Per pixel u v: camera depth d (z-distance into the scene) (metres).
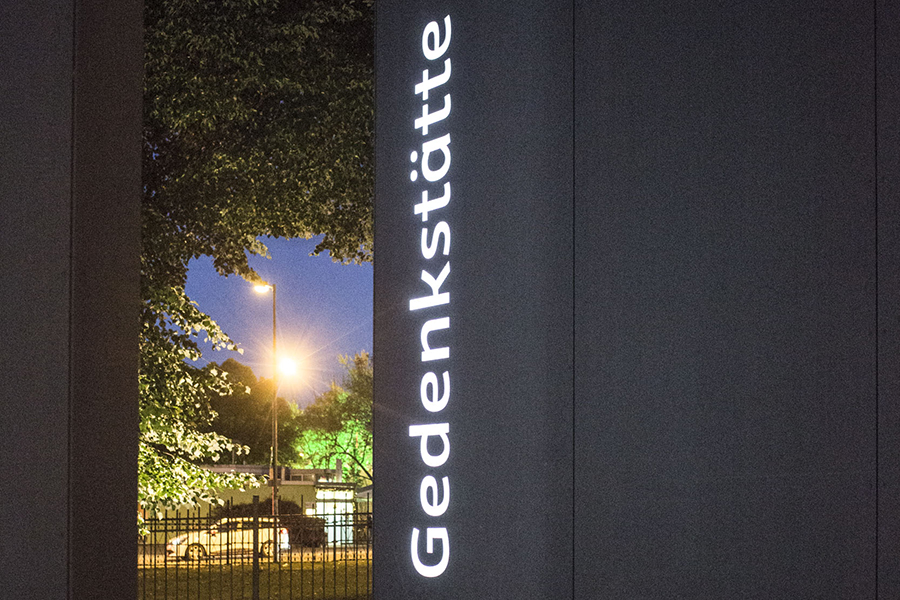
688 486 3.22
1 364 2.95
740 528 3.04
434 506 4.23
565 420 3.71
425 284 4.40
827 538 2.79
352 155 11.69
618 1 3.67
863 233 2.76
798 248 2.94
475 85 4.25
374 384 4.58
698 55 3.34
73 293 2.95
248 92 11.53
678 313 3.32
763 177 3.08
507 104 4.10
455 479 4.15
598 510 3.55
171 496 10.80
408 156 4.56
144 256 10.98
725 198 3.20
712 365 3.18
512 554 3.86
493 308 4.07
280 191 12.16
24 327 2.95
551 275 3.83
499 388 4.00
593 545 3.56
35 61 3.00
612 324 3.57
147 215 11.03
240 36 10.88
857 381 2.74
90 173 3.06
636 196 3.53
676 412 3.29
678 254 3.34
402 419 4.44
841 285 2.81
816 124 2.93
